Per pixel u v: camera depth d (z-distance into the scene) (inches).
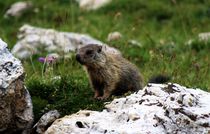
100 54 455.5
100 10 1035.3
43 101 398.6
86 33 867.4
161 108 345.4
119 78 458.9
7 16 1016.9
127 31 824.9
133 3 1043.9
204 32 890.1
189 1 1064.2
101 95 463.2
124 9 1028.5
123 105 361.1
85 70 490.0
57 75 492.1
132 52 702.5
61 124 340.5
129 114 340.2
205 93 381.7
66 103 393.1
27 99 358.9
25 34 761.0
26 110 356.2
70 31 869.2
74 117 351.9
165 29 900.6
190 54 687.1
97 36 834.2
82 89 441.7
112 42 701.3
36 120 380.2
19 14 1019.9
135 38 822.5
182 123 332.2
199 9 1013.8
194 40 786.2
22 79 350.9
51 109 386.0
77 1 1103.0
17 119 352.2
